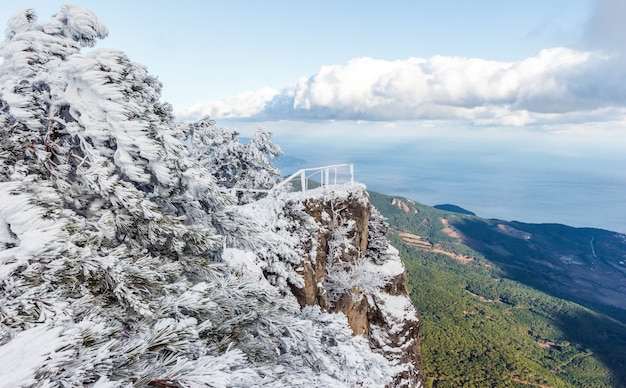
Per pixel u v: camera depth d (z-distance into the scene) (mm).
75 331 2367
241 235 5895
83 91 4648
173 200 5480
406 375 19359
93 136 4516
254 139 22609
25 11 5445
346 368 5641
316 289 15297
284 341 5309
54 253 3383
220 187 5664
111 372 2443
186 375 2533
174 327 3104
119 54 4879
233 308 5219
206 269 5516
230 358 2809
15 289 3049
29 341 2217
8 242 3578
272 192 15344
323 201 16922
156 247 5480
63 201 4641
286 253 13266
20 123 4688
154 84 5867
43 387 1940
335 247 16844
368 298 20031
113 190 4406
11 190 3770
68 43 5398
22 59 4793
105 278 3914
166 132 4777
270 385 3289
